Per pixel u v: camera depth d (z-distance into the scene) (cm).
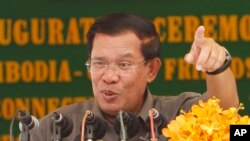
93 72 638
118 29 633
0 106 1207
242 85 1201
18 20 1204
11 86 1209
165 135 548
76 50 1205
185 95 698
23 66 1208
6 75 1208
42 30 1203
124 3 1194
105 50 630
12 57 1207
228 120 546
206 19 1195
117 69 633
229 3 1197
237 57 1200
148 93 675
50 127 648
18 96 1216
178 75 1198
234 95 628
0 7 1202
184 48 1196
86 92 1210
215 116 543
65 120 580
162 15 1194
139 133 584
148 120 581
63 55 1206
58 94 1212
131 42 634
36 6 1203
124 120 565
